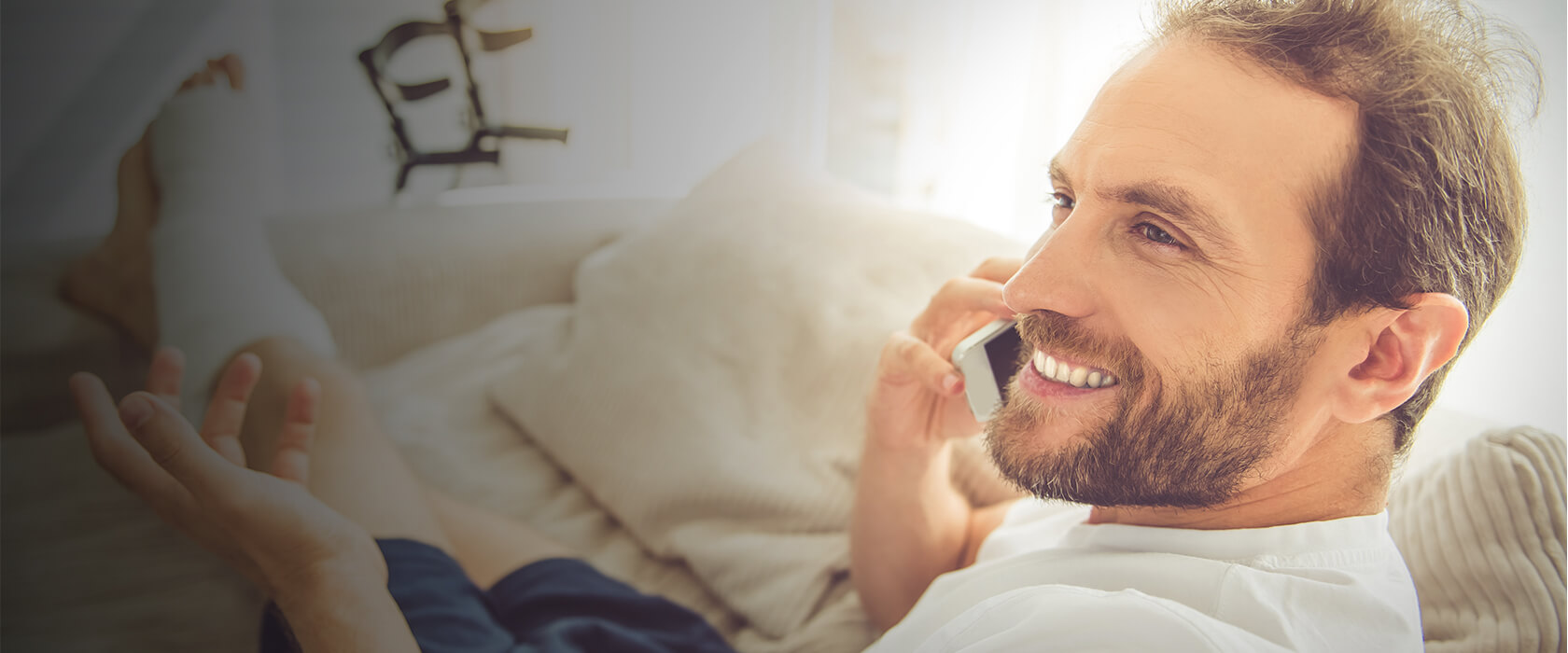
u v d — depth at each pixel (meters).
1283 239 0.46
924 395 0.73
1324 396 0.48
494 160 1.75
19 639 0.72
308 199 1.72
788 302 0.92
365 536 0.60
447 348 1.24
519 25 1.76
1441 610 0.58
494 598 0.78
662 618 0.77
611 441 0.94
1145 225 0.49
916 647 0.59
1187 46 0.49
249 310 0.96
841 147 1.93
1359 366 0.47
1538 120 0.78
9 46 1.62
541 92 1.79
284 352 0.91
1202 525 0.55
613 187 1.89
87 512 0.89
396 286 1.26
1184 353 0.49
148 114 1.71
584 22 1.80
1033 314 0.53
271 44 1.67
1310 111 0.45
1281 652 0.45
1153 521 0.57
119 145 1.71
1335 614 0.48
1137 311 0.49
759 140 1.16
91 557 0.83
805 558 0.81
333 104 1.70
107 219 1.73
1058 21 1.54
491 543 0.84
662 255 1.05
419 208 1.36
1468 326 0.46
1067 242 0.51
